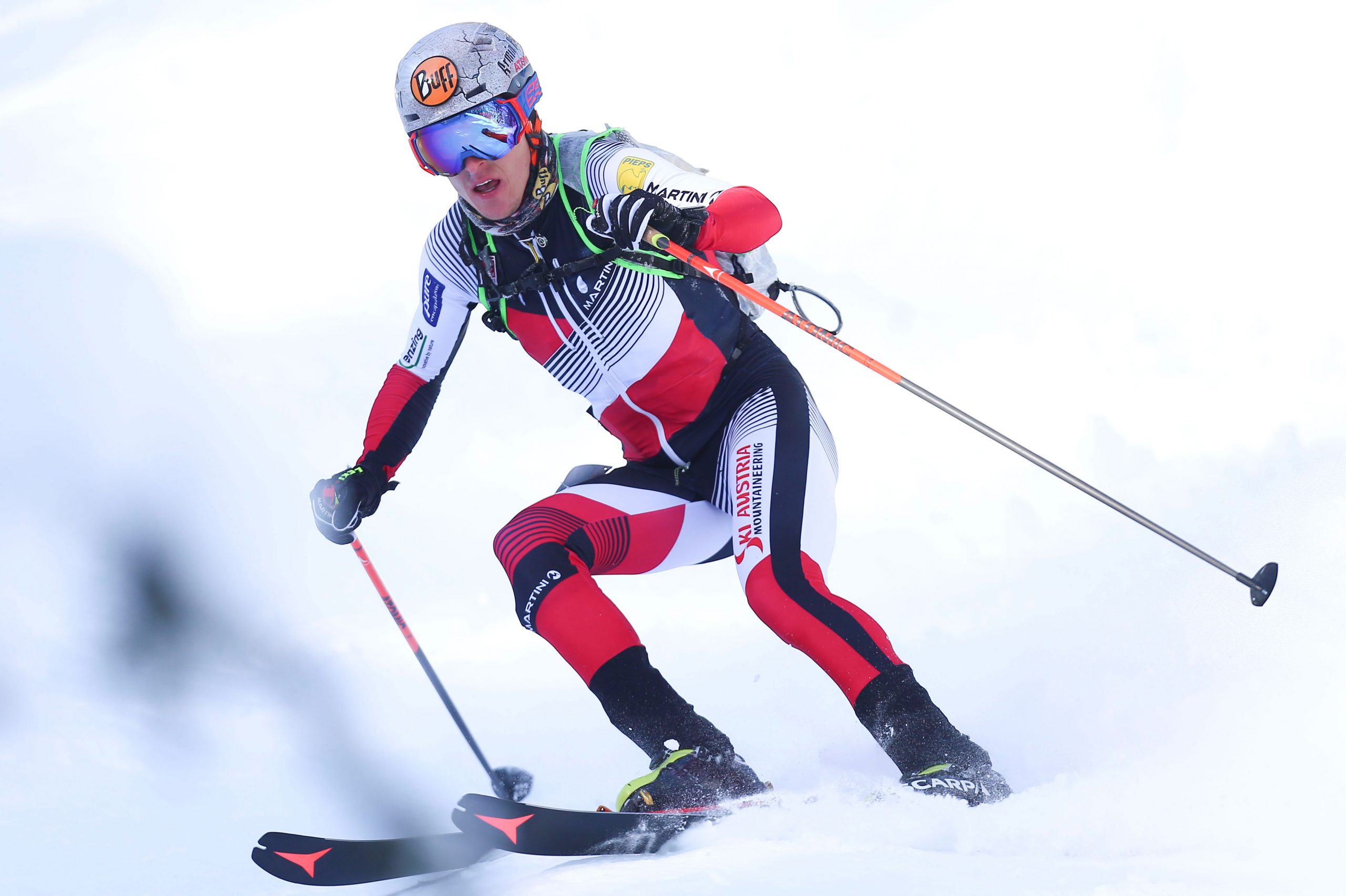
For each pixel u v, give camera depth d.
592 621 9.74
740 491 10.31
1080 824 8.30
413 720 14.58
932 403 10.38
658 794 8.97
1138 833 8.09
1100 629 14.03
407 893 8.36
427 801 11.93
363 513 11.05
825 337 10.38
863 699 9.23
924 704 9.15
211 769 12.70
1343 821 7.86
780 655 15.39
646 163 10.51
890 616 16.67
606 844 8.41
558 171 10.52
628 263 10.54
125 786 12.10
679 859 7.84
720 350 11.10
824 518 10.41
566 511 10.74
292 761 12.99
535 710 14.77
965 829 8.35
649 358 10.83
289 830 10.86
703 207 10.14
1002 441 10.34
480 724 14.38
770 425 10.59
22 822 10.98
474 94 9.73
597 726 13.95
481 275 10.84
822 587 9.73
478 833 8.31
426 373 11.67
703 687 14.70
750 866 7.44
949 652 14.67
